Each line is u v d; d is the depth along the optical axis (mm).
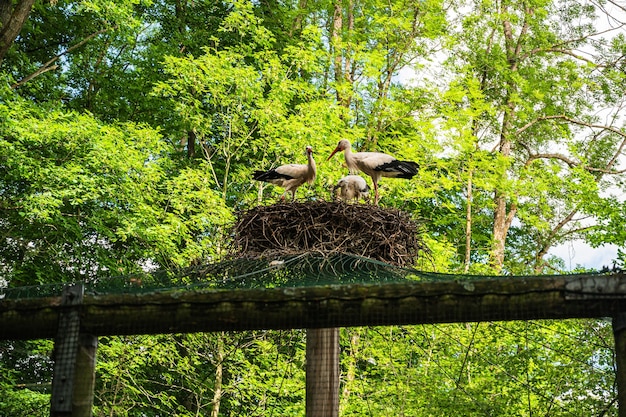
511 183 20750
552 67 23984
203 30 20453
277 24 21953
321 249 8086
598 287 4793
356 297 5082
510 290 4906
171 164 17422
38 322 5355
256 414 14867
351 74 22312
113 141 15797
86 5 16094
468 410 12328
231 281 6926
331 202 8773
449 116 19531
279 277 7512
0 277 15492
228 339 14930
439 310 4988
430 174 18766
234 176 17000
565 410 12234
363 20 21766
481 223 24156
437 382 13312
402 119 19766
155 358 14773
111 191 15000
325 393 7410
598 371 12078
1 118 14016
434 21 20438
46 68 16688
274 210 8820
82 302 5324
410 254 9203
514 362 12516
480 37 23797
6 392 13719
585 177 19078
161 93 19328
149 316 5270
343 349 16672
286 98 17391
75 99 19016
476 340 14094
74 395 5215
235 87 17453
